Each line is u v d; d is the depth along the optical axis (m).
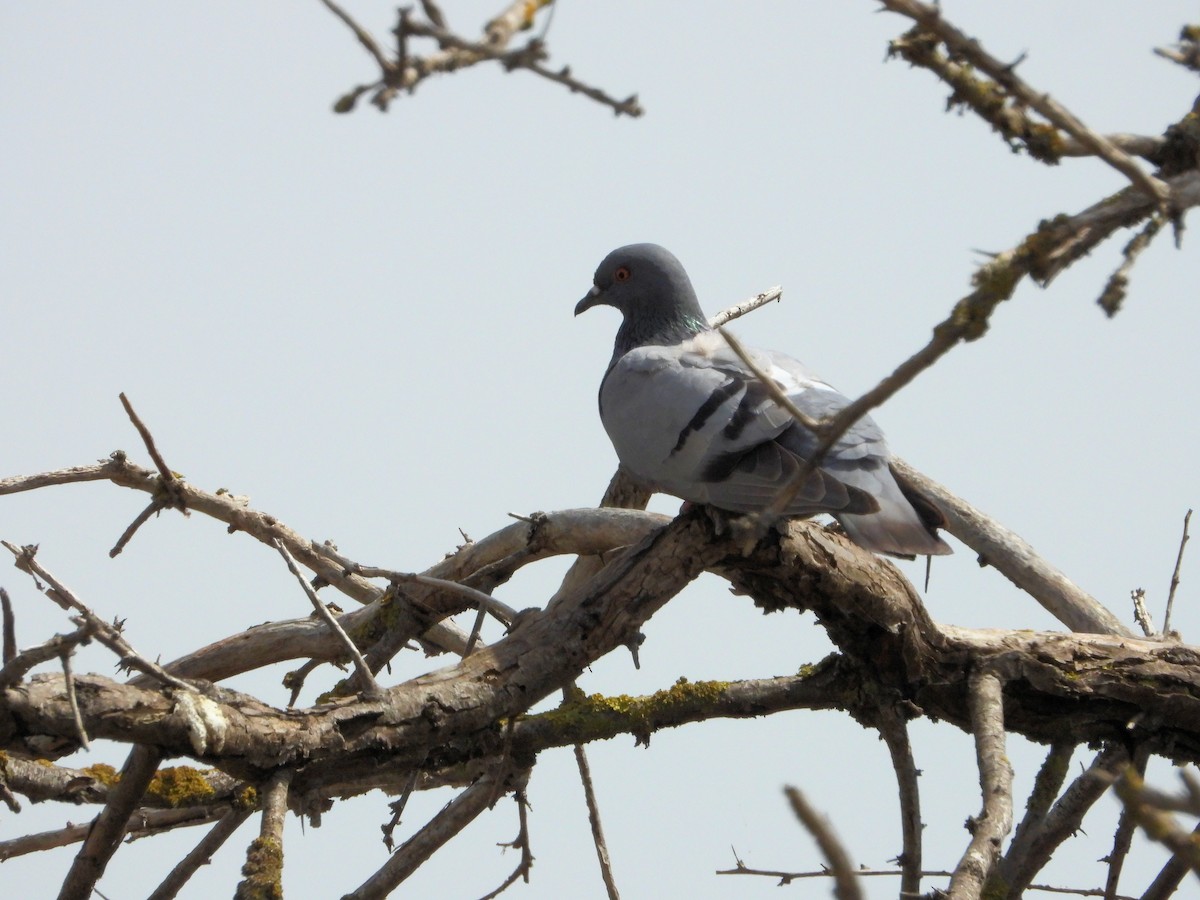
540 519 12.72
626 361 13.05
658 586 10.65
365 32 5.05
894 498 11.02
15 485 12.62
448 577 13.43
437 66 5.12
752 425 11.72
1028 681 11.07
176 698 8.86
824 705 11.50
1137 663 11.15
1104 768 11.27
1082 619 13.83
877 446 11.46
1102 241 7.43
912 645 10.98
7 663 7.56
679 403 12.16
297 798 9.91
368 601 13.84
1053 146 7.40
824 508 10.52
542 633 10.56
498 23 5.26
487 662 10.40
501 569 12.87
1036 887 11.77
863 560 10.83
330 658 13.34
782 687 11.46
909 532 10.57
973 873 8.63
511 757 11.15
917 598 10.98
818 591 10.77
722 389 12.04
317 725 9.59
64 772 9.79
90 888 9.66
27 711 8.32
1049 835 11.31
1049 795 11.73
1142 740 11.33
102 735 8.59
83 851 9.59
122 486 13.20
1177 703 11.06
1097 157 7.38
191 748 8.88
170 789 10.44
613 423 12.74
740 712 11.46
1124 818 11.34
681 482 11.88
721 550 10.66
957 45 6.65
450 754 10.51
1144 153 8.87
